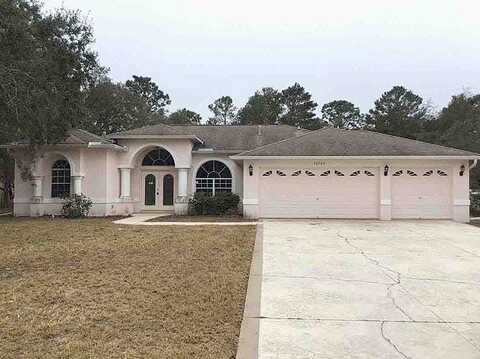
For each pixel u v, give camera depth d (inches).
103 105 1644.9
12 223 729.0
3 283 315.3
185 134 895.7
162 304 264.8
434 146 817.5
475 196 971.3
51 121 703.7
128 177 916.0
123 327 226.1
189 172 941.2
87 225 686.5
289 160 799.7
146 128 949.2
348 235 569.9
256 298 278.1
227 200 871.7
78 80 751.7
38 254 430.0
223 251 440.5
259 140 994.7
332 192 802.2
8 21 542.6
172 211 947.3
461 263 390.6
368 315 245.8
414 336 213.8
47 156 876.0
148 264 378.3
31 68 608.7
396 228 650.8
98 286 306.0
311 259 405.1
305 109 2664.9
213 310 254.7
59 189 890.7
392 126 2298.2
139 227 650.2
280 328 224.5
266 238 535.5
